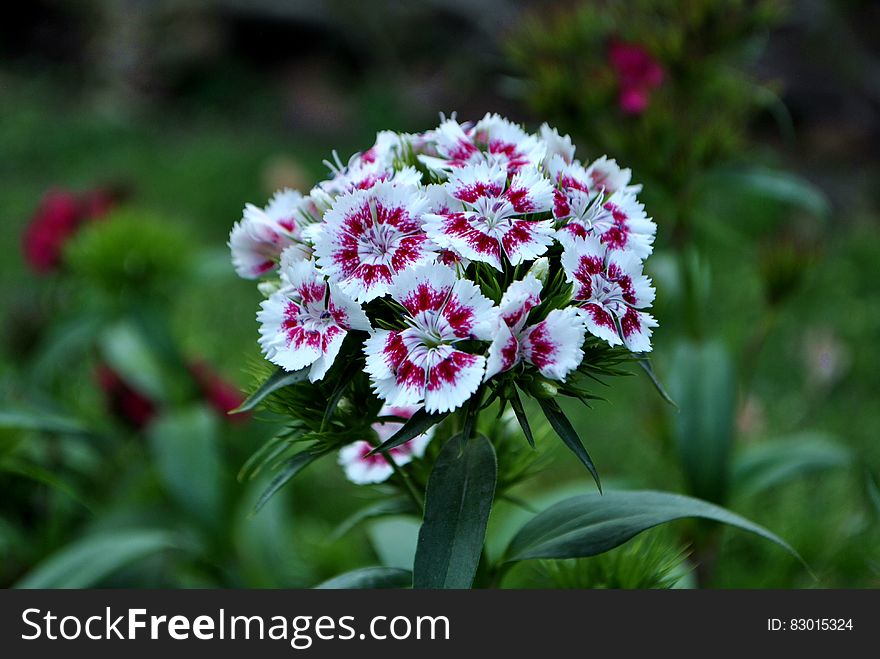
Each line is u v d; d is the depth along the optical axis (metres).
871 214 1.42
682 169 0.48
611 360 0.32
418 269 0.30
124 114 1.97
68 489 0.44
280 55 2.07
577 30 0.51
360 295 0.31
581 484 0.46
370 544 0.54
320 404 0.33
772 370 0.94
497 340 0.30
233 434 0.58
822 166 1.56
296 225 0.33
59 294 0.66
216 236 1.34
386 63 1.98
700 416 0.46
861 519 0.53
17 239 1.30
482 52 1.81
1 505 0.52
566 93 0.49
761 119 1.60
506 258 0.32
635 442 0.74
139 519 0.53
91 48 2.12
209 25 2.03
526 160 0.32
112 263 0.56
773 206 1.29
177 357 0.56
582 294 0.31
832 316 1.04
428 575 0.30
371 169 0.33
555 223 0.32
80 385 0.65
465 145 0.33
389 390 0.30
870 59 1.62
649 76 0.49
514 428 0.37
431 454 0.36
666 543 0.40
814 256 0.51
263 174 1.53
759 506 0.61
